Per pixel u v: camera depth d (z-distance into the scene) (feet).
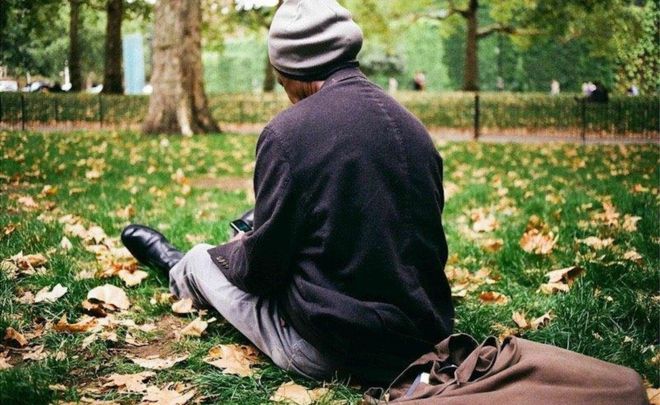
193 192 25.68
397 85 159.74
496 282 13.26
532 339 10.37
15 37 33.53
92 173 27.45
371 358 8.15
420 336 8.04
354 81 8.00
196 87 54.34
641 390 6.65
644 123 55.47
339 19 7.98
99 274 12.55
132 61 103.76
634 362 9.50
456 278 13.52
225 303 9.41
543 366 6.84
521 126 63.21
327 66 8.02
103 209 19.76
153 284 12.42
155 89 51.93
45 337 9.82
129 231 12.34
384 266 7.69
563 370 6.79
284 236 7.85
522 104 63.62
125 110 57.93
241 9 88.17
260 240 7.89
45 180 25.46
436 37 156.76
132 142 43.50
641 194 23.31
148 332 10.32
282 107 72.64
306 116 7.74
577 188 25.99
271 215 7.77
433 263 8.14
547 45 111.55
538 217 18.42
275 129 7.77
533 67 124.16
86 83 74.18
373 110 7.82
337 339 7.94
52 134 41.52
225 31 98.12
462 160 39.70
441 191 8.41
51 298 11.18
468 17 94.17
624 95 55.83
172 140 46.85
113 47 68.23
